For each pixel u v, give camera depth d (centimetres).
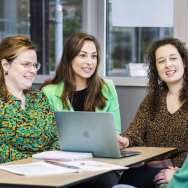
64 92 406
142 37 489
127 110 486
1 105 344
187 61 384
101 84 412
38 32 544
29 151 346
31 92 362
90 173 277
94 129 329
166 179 320
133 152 345
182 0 460
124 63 497
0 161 337
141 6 486
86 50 406
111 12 498
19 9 557
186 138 373
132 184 355
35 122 349
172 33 474
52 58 534
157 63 388
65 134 344
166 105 386
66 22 526
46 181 258
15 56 347
